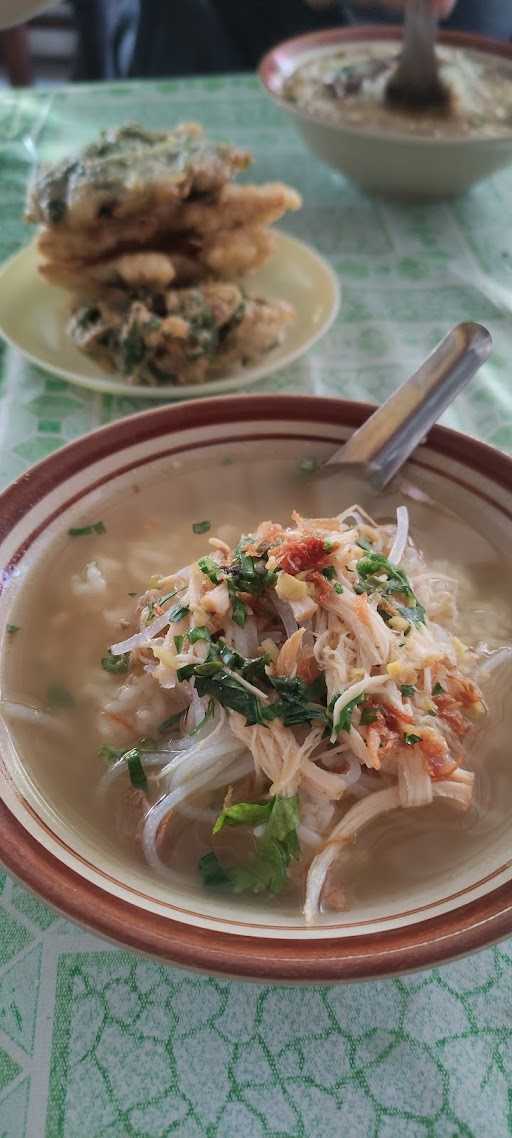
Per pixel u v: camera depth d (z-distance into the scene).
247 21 0.72
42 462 0.27
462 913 0.17
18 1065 0.18
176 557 0.28
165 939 0.16
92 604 0.27
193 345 0.35
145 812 0.22
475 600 0.27
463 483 0.28
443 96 0.47
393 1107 0.18
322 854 0.20
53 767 0.23
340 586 0.23
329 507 0.29
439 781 0.21
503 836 0.21
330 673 0.21
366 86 0.48
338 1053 0.19
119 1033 0.19
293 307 0.40
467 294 0.42
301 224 0.47
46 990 0.20
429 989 0.20
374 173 0.46
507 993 0.20
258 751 0.21
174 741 0.23
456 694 0.23
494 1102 0.18
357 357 0.38
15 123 0.54
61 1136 0.17
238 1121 0.18
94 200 0.36
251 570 0.23
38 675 0.25
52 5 0.35
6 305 0.40
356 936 0.17
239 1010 0.19
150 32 0.74
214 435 0.29
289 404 0.29
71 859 0.18
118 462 0.28
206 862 0.20
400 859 0.21
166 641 0.23
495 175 0.51
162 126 0.54
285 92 0.49
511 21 0.74
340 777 0.21
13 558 0.26
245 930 0.17
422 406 0.29
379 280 0.43
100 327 0.36
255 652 0.22
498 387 0.37
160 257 0.37
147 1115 0.18
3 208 0.47
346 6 0.68
